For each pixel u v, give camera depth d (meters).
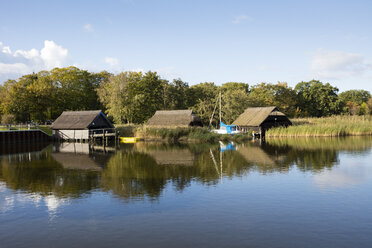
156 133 44.62
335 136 42.16
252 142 37.62
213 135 41.97
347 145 30.98
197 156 25.17
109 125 48.66
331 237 8.59
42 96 56.69
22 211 11.23
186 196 12.84
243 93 68.50
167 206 11.52
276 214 10.52
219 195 12.95
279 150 28.22
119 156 26.06
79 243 8.45
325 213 10.57
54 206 11.73
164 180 15.95
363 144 31.67
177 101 76.31
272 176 16.66
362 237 8.55
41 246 8.32
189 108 74.81
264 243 8.26
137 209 11.22
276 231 9.05
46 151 31.11
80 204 11.92
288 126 46.28
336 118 53.78
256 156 24.52
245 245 8.15
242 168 19.23
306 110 84.69
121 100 58.59
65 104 65.75
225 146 33.69
